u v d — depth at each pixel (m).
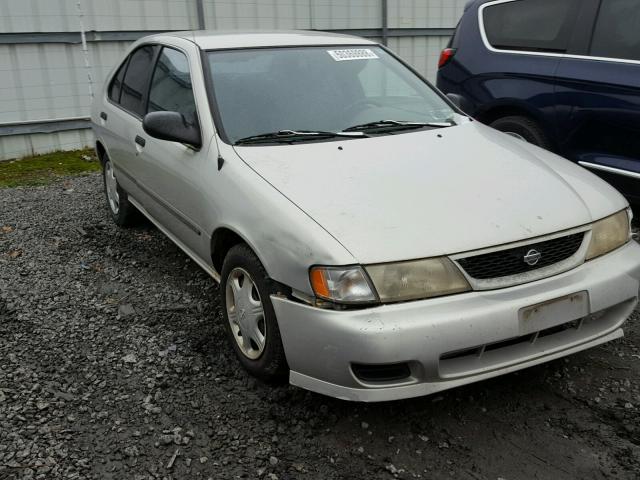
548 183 3.14
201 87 3.68
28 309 3.95
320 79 3.94
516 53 5.57
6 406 2.95
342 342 2.51
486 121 5.88
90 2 8.46
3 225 5.64
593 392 3.02
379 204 2.82
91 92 8.77
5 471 2.52
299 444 2.69
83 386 3.11
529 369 3.22
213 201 3.29
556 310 2.73
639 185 4.77
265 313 2.89
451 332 2.52
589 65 5.03
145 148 4.19
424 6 11.47
